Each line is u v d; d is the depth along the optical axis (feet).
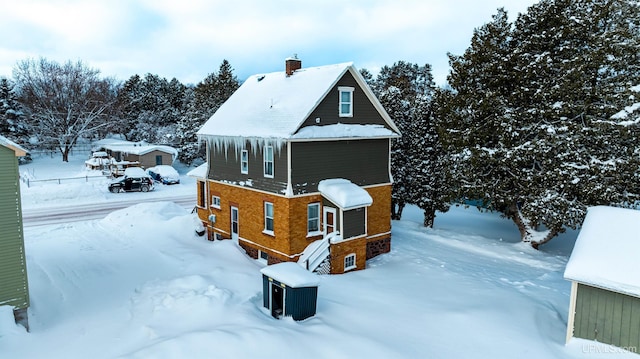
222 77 190.80
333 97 67.56
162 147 172.45
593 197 65.51
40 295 51.47
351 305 49.11
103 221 93.50
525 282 60.13
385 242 75.61
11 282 41.60
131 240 79.05
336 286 56.65
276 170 64.80
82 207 111.04
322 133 64.44
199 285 52.75
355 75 69.46
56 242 76.89
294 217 63.62
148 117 231.71
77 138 212.84
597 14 66.59
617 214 44.14
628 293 35.19
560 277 62.75
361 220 67.00
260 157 68.03
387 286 57.31
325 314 46.03
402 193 94.53
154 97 242.17
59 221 94.73
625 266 36.99
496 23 75.51
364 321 44.34
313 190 65.57
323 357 35.99
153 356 34.45
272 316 46.55
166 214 96.53
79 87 204.64
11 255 41.47
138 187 134.51
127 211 95.81
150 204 99.55
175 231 84.69
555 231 73.26
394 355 36.40
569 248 82.17
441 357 36.81
